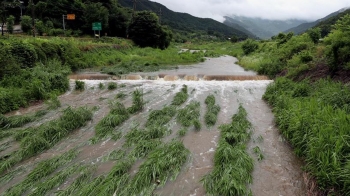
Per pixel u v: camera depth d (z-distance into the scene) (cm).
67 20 5331
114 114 1004
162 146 765
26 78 1359
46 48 1964
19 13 5588
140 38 4559
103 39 3803
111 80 1842
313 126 717
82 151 761
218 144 779
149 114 1063
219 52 5312
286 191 573
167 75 2033
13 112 1100
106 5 5912
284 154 739
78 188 568
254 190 575
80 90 1501
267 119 1039
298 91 1177
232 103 1277
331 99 907
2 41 1603
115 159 706
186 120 974
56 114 1089
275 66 2011
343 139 593
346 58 1180
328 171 555
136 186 561
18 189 570
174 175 620
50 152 763
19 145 807
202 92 1493
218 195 543
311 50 1833
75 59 2259
